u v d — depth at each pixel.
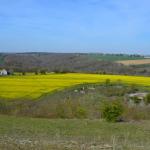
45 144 14.40
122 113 28.98
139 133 21.45
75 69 102.31
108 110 27.83
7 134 19.39
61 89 50.66
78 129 22.92
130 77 77.00
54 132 20.77
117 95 51.34
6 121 26.50
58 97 43.56
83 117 31.73
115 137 18.84
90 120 28.97
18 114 32.19
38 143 14.78
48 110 32.34
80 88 52.94
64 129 22.69
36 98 41.66
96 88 54.38
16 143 14.70
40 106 33.56
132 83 60.84
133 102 41.69
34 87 52.62
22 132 20.47
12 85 54.66
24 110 32.56
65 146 14.23
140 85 59.66
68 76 74.00
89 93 49.72
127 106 32.09
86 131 22.05
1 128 22.23
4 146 13.70
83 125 25.23
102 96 48.44
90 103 37.62
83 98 43.62
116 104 28.45
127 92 52.91
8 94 45.16
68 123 26.22
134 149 14.01
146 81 67.31
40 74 82.81
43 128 22.75
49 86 53.97
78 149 13.66
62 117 31.69
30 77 70.31
